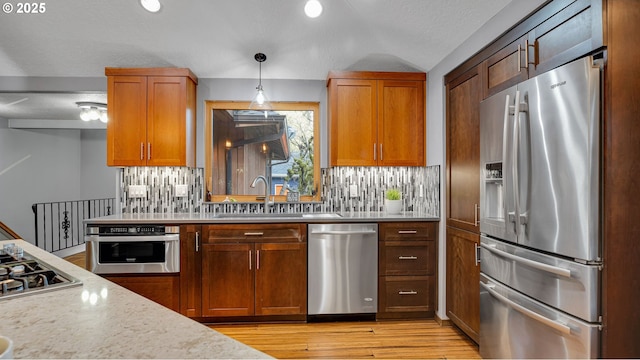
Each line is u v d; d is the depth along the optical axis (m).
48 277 1.12
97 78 3.26
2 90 3.21
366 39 2.91
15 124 5.55
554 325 1.58
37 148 6.00
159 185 3.36
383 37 2.87
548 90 1.63
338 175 3.48
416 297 2.94
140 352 0.64
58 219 6.13
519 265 1.85
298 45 2.98
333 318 2.94
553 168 1.61
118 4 2.54
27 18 2.63
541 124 1.68
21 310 0.85
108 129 3.03
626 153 1.44
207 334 0.72
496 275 2.07
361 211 3.49
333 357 2.32
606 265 1.44
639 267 1.45
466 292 2.51
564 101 1.55
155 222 2.79
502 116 1.98
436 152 3.00
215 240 2.82
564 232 1.55
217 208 3.40
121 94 3.04
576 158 1.49
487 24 2.25
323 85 3.45
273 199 3.49
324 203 3.46
